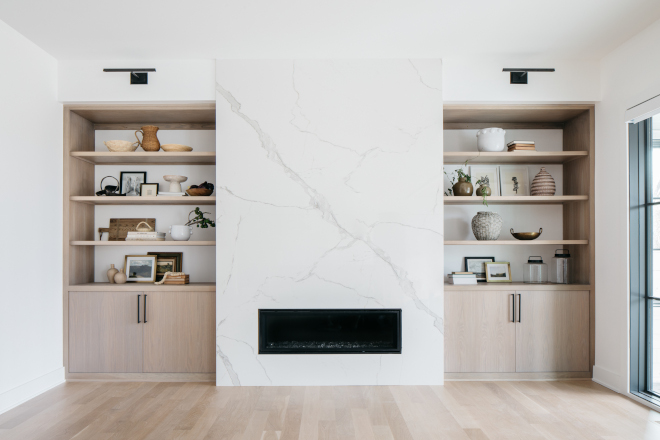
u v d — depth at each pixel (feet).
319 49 10.91
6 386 9.54
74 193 12.11
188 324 11.60
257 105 11.38
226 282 11.28
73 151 12.03
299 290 11.27
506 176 13.30
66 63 11.55
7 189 9.70
